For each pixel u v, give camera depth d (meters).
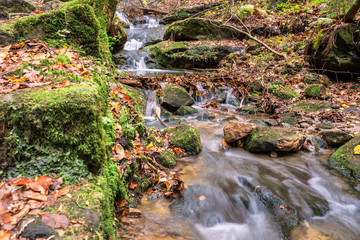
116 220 2.39
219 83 9.09
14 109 1.98
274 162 4.26
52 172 2.01
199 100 8.55
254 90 8.63
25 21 4.14
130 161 2.99
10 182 1.82
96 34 4.81
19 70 2.84
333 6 10.85
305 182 3.69
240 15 13.65
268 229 2.78
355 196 3.33
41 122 2.01
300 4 13.36
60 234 1.54
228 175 3.80
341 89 8.09
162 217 2.75
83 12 4.58
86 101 2.14
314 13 11.63
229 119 6.63
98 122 2.29
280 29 12.41
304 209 3.04
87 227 1.67
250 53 11.80
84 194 1.92
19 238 1.46
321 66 8.96
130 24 19.47
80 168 2.10
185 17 17.81
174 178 3.37
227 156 4.50
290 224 2.81
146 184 3.16
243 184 3.60
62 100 2.07
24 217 1.59
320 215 3.02
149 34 16.69
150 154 3.73
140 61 13.57
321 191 3.52
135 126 3.89
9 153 1.94
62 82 2.63
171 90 7.45
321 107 6.79
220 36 13.90
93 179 2.14
